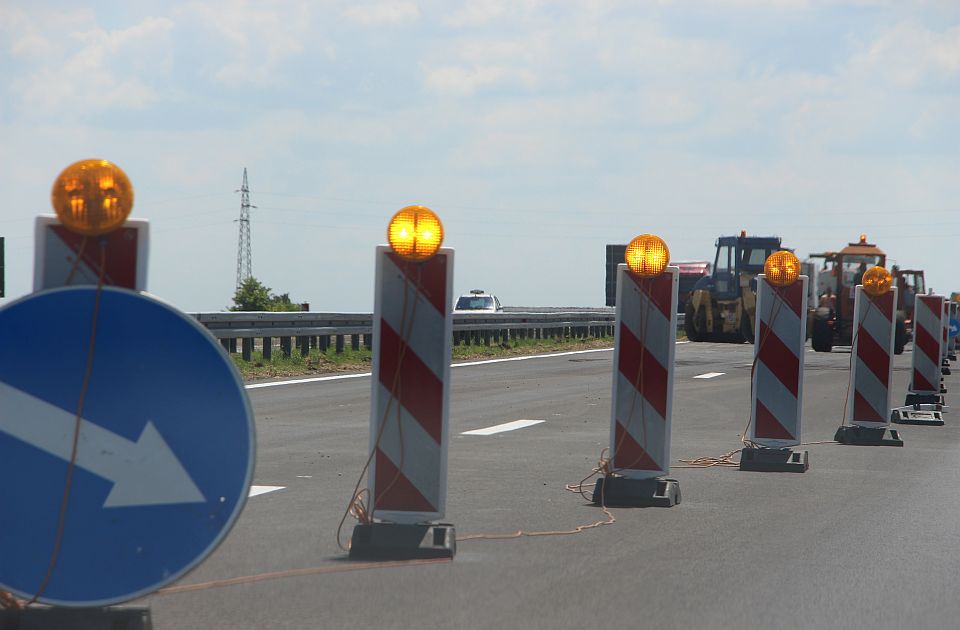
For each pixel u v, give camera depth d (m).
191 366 7.75
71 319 7.66
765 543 12.62
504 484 16.73
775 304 18.75
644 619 9.44
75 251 8.05
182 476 7.71
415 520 11.67
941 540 12.94
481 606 9.73
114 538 7.64
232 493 7.75
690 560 11.69
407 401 11.64
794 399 18.70
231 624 9.08
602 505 14.79
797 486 16.95
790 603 10.05
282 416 25.80
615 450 15.37
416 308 11.60
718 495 16.02
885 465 19.45
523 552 11.96
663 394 15.28
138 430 7.67
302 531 12.83
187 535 7.71
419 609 9.61
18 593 7.55
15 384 7.59
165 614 9.34
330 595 10.02
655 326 15.30
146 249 8.06
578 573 11.02
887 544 12.67
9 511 7.56
